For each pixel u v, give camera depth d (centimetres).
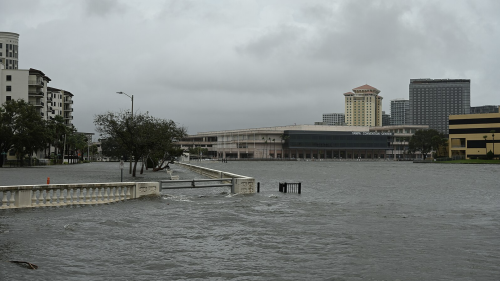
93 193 2716
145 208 2550
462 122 19688
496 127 18762
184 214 2341
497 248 1577
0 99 12662
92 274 1186
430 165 16625
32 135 9938
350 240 1694
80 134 19200
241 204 2869
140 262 1316
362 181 6394
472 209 2881
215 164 16825
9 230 1778
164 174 7000
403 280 1177
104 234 1734
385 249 1541
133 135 6116
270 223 2091
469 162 17912
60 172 7325
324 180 6575
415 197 3819
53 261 1308
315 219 2255
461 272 1256
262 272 1230
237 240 1666
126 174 6762
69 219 2073
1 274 1166
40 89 13675
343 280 1168
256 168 12406
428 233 1878
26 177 5556
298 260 1370
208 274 1205
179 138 8175
